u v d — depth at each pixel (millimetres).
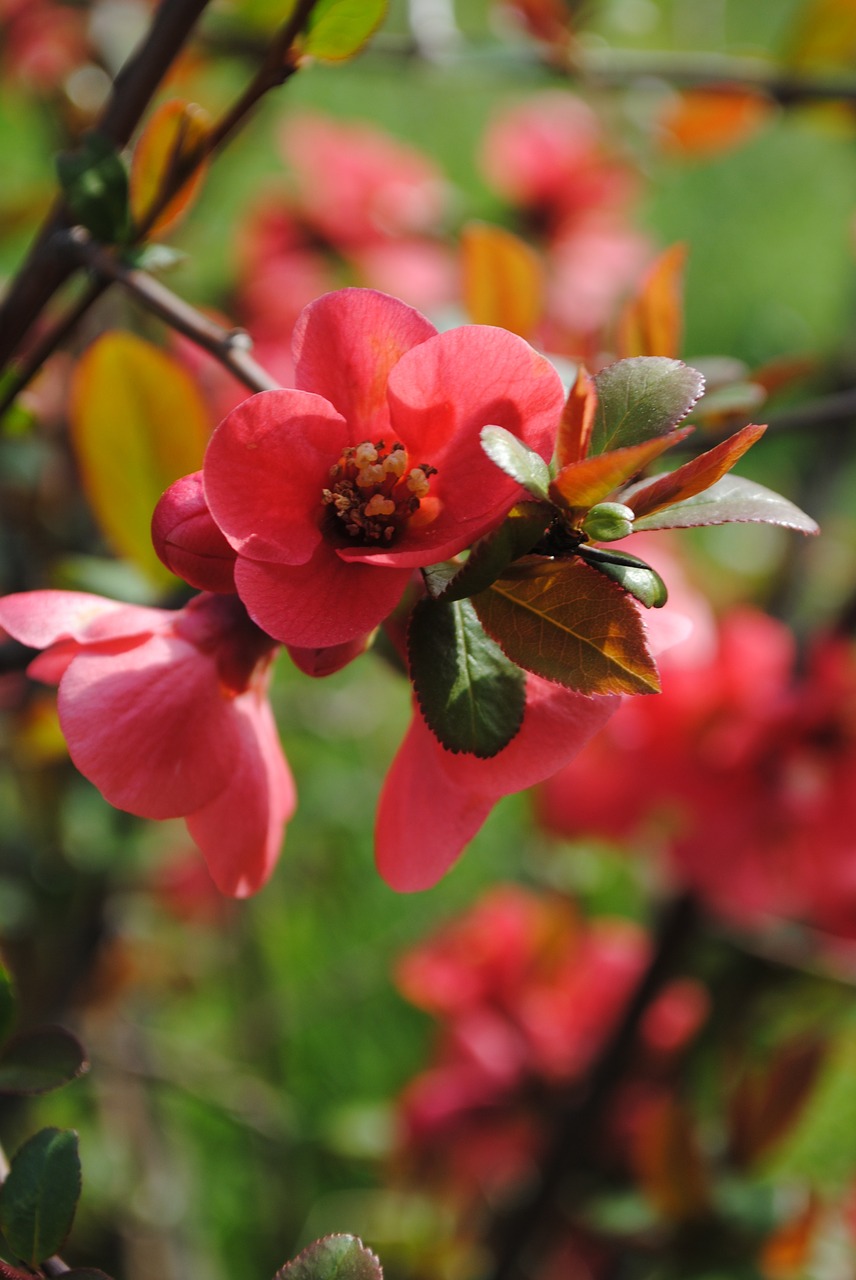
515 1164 764
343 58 434
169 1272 846
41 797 719
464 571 374
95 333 664
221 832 400
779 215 1969
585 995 772
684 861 578
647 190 954
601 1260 753
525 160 805
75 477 661
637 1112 721
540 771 387
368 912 1139
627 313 461
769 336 1616
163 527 386
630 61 637
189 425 483
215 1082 864
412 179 787
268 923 1065
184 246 788
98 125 445
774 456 1340
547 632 379
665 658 525
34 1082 402
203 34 599
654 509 384
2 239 654
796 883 586
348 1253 377
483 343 379
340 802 1024
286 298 764
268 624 379
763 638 571
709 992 711
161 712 398
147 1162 856
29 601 405
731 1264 588
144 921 822
